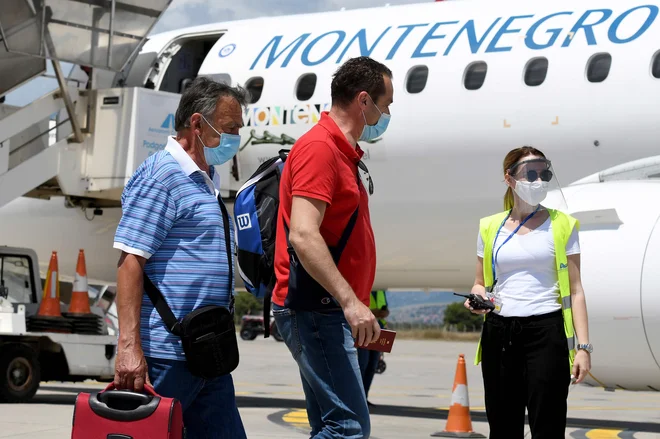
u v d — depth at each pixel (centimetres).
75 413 396
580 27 1057
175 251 425
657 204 781
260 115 1222
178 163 430
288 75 1214
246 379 2094
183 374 423
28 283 1298
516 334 521
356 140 441
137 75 1297
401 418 1138
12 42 1050
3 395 1115
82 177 1201
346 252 429
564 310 518
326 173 412
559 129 1037
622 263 756
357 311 396
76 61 1096
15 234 1451
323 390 426
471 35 1116
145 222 416
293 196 414
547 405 513
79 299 1205
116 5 1086
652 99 994
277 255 446
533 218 535
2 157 1148
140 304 412
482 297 522
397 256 1189
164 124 1188
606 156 1015
